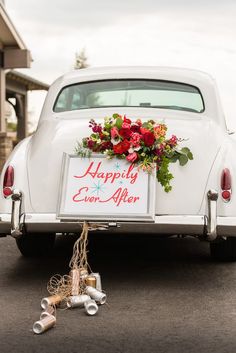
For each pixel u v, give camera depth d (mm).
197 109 6070
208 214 5027
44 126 5691
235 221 5078
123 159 5168
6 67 18625
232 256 6301
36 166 5289
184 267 6172
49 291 5000
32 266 6203
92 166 5176
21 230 5141
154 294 5117
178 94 6164
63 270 6012
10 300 4934
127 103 6172
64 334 4066
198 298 4996
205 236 5109
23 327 4230
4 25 17531
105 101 6199
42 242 6512
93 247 7348
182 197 5121
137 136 5105
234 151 5367
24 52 18531
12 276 5762
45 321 4129
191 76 6223
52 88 6312
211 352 3707
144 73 6266
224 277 5742
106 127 5215
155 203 5078
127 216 4969
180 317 4465
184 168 5164
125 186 5070
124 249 7203
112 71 6336
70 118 5770
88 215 4996
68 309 4715
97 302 4793
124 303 4840
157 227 5016
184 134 5320
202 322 4340
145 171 5102
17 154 5422
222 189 5121
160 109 5961
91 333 4090
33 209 5211
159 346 3816
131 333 4090
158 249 7211
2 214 5199
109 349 3762
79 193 5094
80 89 6270
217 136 5477
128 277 5730
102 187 5094
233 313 4574
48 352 3707
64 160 5219
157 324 4293
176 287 5355
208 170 5172
